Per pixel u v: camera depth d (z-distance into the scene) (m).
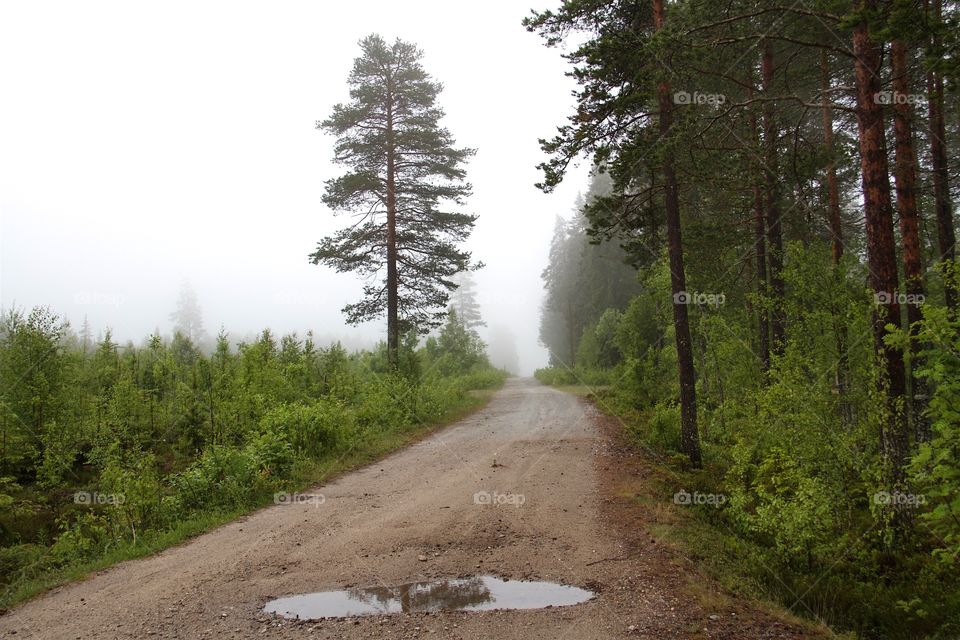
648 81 11.01
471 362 43.62
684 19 9.58
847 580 6.48
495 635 4.87
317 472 11.93
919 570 6.58
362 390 19.61
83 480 12.66
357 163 23.94
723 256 16.45
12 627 5.36
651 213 13.88
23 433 12.88
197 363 16.44
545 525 7.94
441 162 24.14
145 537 8.23
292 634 4.95
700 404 15.39
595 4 11.50
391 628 5.02
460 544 7.26
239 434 13.45
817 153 12.91
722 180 12.64
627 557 6.68
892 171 11.26
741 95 14.38
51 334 14.36
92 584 6.41
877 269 7.98
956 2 11.93
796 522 6.55
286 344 21.64
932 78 13.32
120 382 15.45
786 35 11.72
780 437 7.91
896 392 7.60
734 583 6.03
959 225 19.03
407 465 12.68
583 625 5.02
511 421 19.91
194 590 6.05
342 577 6.30
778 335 14.83
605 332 38.78
